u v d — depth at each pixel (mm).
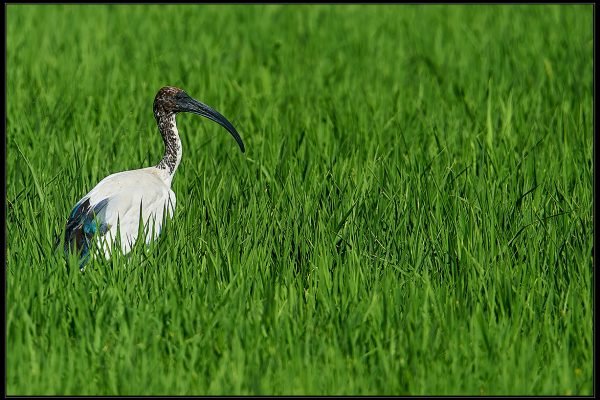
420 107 18500
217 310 10531
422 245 11992
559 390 9531
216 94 19406
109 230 12141
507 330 10172
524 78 20609
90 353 9945
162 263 11688
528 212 12984
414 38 24703
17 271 11156
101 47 23172
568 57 22016
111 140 16062
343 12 27812
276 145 16125
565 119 17297
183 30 25141
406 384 9602
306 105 19141
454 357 9711
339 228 12461
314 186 13641
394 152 15531
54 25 25297
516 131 17297
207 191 13727
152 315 10445
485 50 22922
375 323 10250
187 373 9617
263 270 11461
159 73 20859
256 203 13180
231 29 25609
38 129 16781
